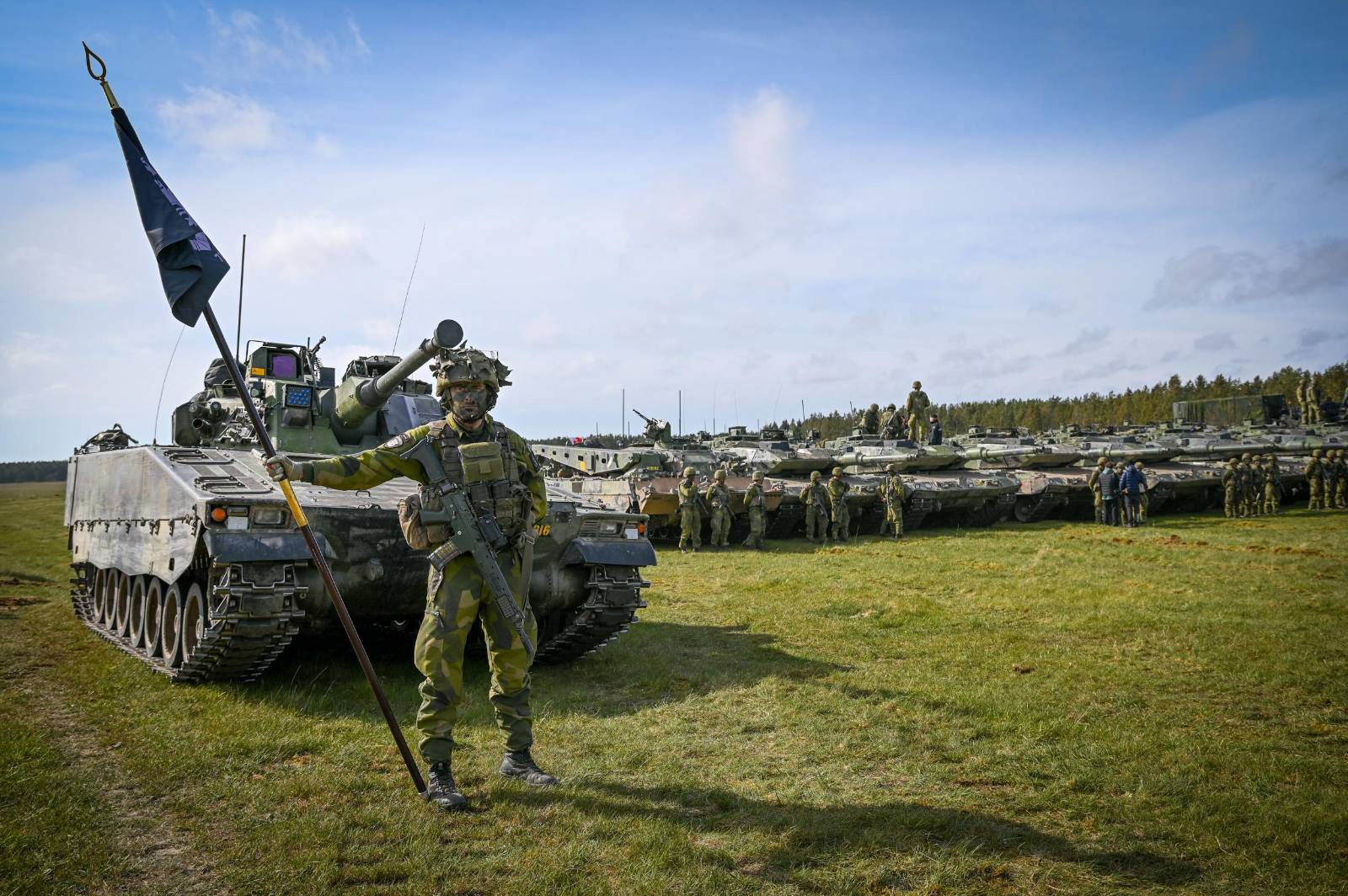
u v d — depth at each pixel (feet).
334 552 26.16
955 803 18.11
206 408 36.45
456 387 18.51
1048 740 22.16
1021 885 14.64
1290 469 108.58
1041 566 56.80
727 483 76.02
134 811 17.42
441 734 17.87
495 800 17.93
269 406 35.58
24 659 32.09
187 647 28.25
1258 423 138.41
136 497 31.99
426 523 18.11
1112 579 50.49
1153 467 103.65
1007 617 38.75
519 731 19.24
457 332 24.47
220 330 17.44
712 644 34.06
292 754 20.98
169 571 27.66
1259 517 97.71
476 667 30.35
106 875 14.55
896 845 16.15
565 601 30.55
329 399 36.55
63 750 21.03
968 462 98.37
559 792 18.33
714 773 19.93
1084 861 15.53
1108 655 31.37
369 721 23.66
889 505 80.48
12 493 217.15
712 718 24.29
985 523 92.12
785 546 74.69
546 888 14.20
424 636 18.19
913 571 55.31
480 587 18.40
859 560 61.93
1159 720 23.71
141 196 17.51
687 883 14.44
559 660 32.09
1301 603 41.55
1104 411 292.61
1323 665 29.40
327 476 17.51
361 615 28.22
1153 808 17.84
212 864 15.07
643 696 26.94
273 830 16.25
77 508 42.80
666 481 73.72
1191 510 107.04
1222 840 16.20
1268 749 21.26
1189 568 55.42
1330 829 16.58
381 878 14.70
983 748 21.61
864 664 30.53
